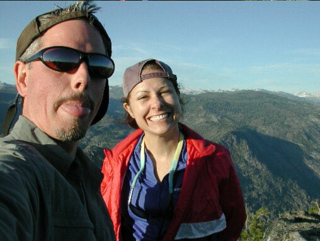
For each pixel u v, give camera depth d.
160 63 0.77
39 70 0.38
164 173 0.79
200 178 0.77
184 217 0.74
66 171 0.38
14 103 0.43
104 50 0.45
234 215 0.84
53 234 0.30
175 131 0.80
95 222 0.41
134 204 0.78
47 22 0.39
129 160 0.83
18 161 0.29
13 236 0.22
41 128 0.39
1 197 0.24
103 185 0.86
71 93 0.38
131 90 0.78
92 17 0.42
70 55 0.39
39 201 0.29
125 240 0.80
